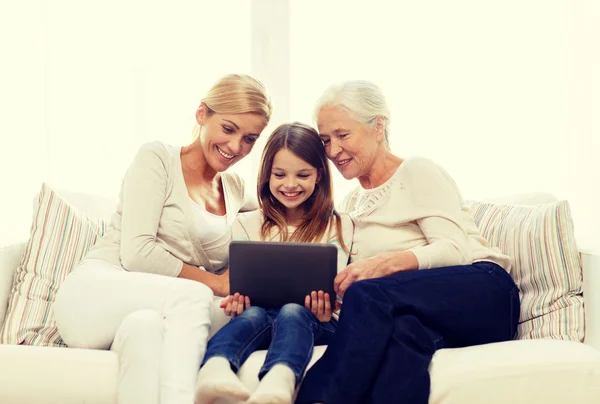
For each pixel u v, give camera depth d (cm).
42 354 127
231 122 171
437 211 159
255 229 176
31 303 168
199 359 129
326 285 146
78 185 246
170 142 254
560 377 124
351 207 190
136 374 121
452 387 122
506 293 147
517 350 131
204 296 139
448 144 249
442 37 250
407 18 253
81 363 125
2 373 124
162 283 142
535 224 169
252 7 260
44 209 182
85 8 250
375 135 171
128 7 253
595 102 227
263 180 175
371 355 121
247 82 173
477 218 193
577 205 229
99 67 250
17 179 239
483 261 158
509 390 122
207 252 177
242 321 136
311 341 133
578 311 155
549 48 241
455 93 249
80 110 248
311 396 118
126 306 139
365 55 255
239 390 113
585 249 164
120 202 174
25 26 242
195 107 255
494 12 247
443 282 139
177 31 255
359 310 125
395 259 148
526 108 243
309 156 168
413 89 252
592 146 227
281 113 262
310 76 260
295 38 260
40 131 243
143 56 254
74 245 180
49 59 245
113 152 251
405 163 168
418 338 127
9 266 175
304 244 146
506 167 244
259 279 147
